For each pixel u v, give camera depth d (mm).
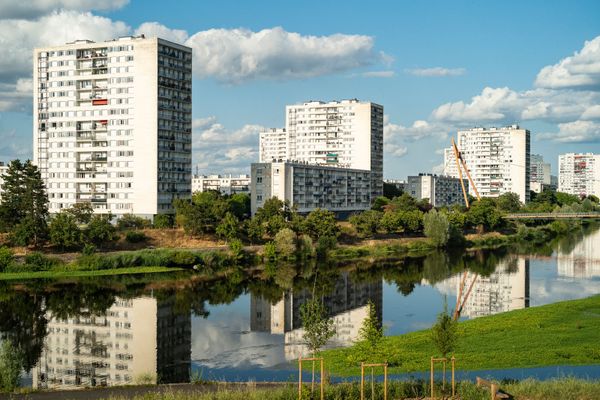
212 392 58438
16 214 175875
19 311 114875
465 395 53406
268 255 184250
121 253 167750
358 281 150375
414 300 124688
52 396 59625
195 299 128375
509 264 179375
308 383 61531
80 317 110625
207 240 192375
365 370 70562
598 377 67000
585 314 100875
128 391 61344
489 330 89562
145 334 98375
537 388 55688
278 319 109688
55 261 159625
